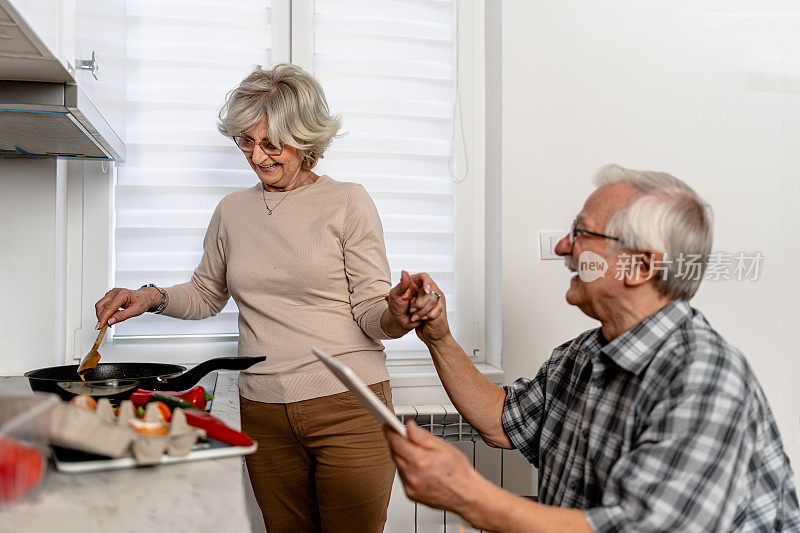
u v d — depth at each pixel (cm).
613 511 85
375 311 151
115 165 201
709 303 227
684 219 96
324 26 214
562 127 218
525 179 216
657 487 83
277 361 157
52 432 84
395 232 219
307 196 162
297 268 157
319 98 161
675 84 224
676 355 93
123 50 192
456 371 128
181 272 205
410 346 221
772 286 230
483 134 226
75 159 181
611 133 221
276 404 156
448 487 83
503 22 214
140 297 165
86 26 136
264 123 156
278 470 160
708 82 226
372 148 218
